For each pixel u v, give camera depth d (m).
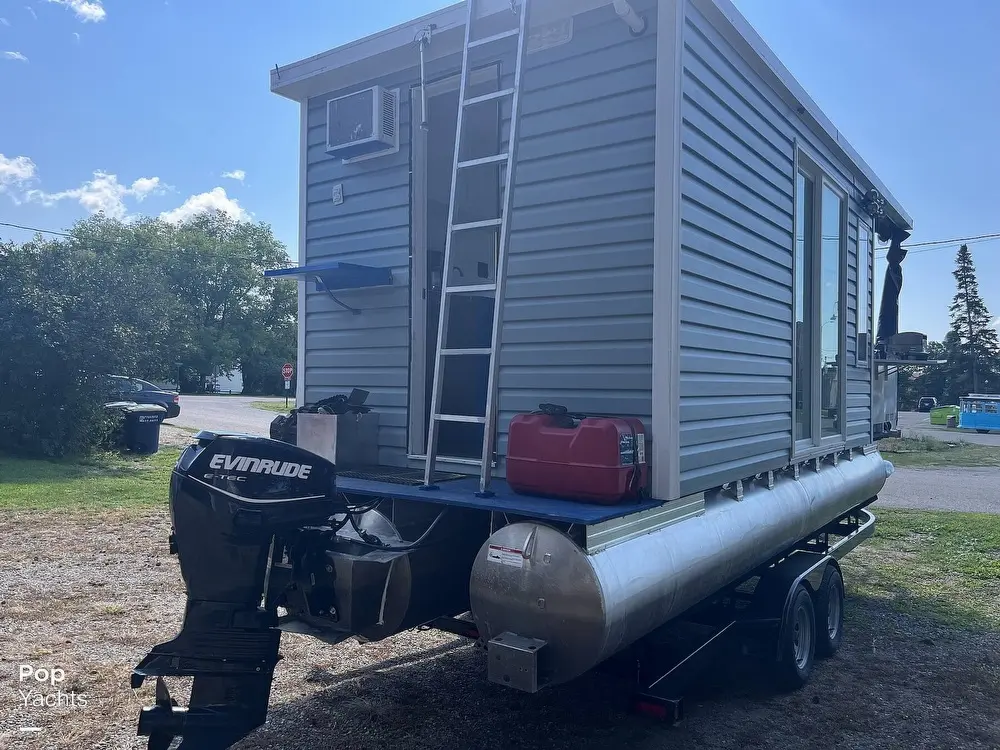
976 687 4.38
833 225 5.86
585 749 3.52
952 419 30.00
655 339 3.28
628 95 3.43
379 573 3.01
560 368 3.58
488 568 2.94
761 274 4.26
